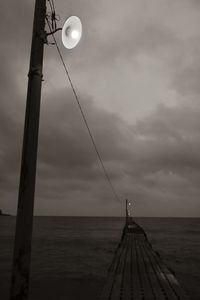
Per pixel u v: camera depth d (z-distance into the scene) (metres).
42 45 3.24
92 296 15.30
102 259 34.69
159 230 109.56
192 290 17.11
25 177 2.83
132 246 23.58
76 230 110.06
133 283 10.70
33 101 3.01
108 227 138.75
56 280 20.34
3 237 68.75
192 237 75.00
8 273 22.98
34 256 36.75
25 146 2.89
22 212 2.77
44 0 3.38
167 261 32.41
